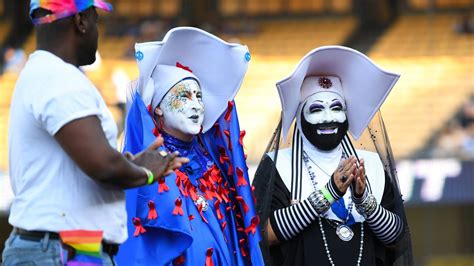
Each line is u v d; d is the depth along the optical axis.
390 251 14.99
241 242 13.91
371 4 59.34
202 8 60.88
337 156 15.03
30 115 9.90
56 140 9.80
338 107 14.91
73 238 9.85
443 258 41.56
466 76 50.72
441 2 59.44
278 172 14.88
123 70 53.09
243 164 14.03
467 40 56.00
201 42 14.27
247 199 13.88
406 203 38.38
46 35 10.24
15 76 53.31
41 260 9.84
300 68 14.48
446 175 38.56
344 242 14.45
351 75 15.06
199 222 13.52
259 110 47.91
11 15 60.69
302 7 61.22
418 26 58.38
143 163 10.25
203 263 13.33
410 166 39.03
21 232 9.98
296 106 14.91
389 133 45.19
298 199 14.70
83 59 10.48
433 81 50.25
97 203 10.05
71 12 10.16
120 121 44.59
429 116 46.50
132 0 61.12
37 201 9.90
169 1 61.16
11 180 10.27
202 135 14.32
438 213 42.62
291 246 14.58
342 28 59.47
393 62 54.03
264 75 52.88
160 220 13.07
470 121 45.94
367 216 14.32
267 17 61.09
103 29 59.44
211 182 13.90
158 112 13.96
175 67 14.16
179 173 13.58
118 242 10.27
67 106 9.71
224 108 14.32
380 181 15.05
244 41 58.78
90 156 9.64
